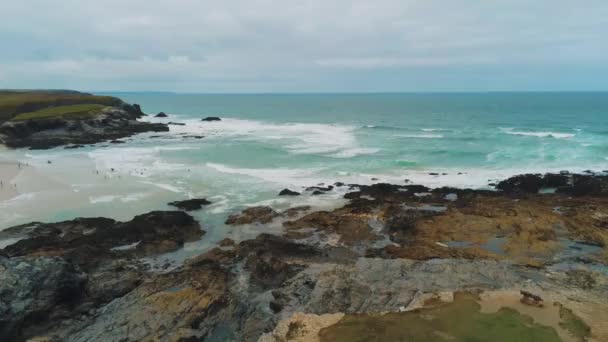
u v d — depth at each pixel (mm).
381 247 22891
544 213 25750
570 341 13102
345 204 30266
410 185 34000
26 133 58375
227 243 23438
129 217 27656
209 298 16500
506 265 19406
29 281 15727
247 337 14812
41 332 15023
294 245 22312
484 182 36250
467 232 23766
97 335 14430
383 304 15836
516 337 13289
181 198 31859
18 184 34781
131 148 54000
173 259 21672
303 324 14742
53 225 25031
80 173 39062
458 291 16594
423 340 13297
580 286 17328
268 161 45094
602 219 24719
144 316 15445
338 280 17781
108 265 20641
